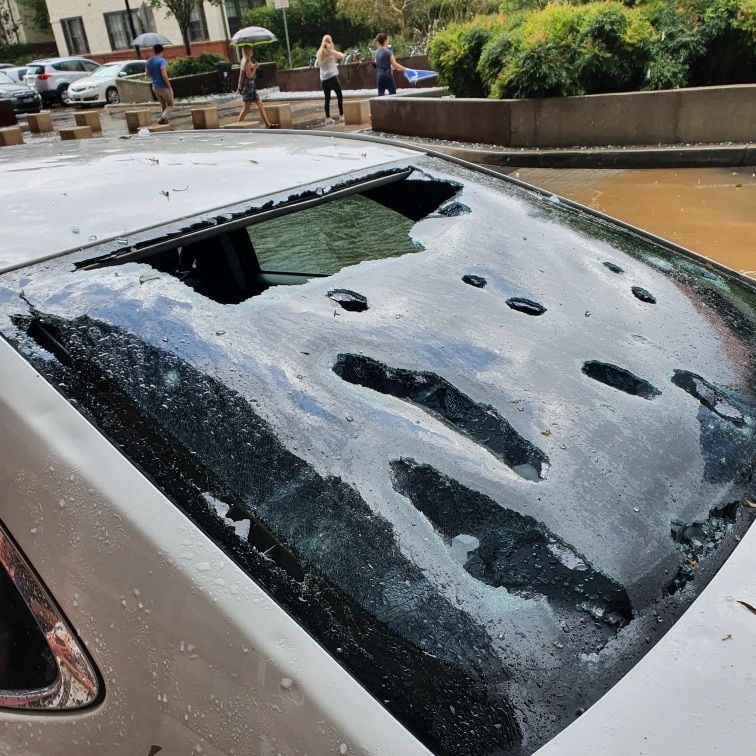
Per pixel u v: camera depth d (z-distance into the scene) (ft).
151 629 3.29
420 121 39.99
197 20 111.55
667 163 31.78
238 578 3.28
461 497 3.87
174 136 8.56
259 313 4.84
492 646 3.27
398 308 5.27
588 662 3.27
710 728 2.95
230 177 6.40
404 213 7.60
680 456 4.42
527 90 34.83
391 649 3.18
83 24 121.60
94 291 4.58
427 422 4.29
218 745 3.06
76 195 5.93
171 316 4.53
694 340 5.51
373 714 2.93
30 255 4.85
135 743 3.29
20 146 8.42
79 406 3.86
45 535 3.62
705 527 4.02
